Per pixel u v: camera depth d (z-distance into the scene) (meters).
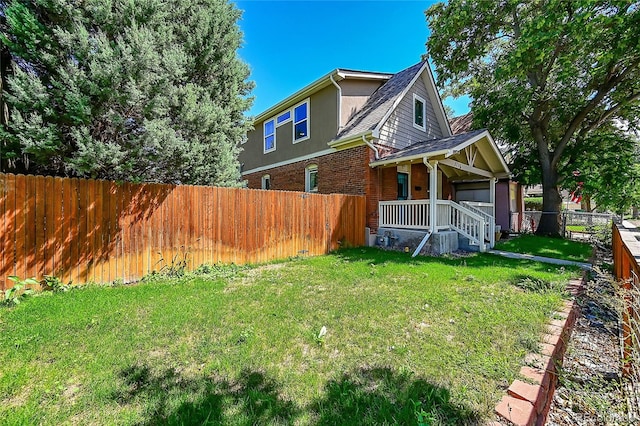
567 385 2.41
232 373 2.48
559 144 12.20
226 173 6.88
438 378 2.39
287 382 2.36
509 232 12.98
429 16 12.50
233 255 6.95
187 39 6.32
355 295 4.49
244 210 7.14
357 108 11.45
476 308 3.89
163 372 2.49
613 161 11.73
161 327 3.33
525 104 11.48
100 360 2.65
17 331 3.19
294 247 8.02
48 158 4.83
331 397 2.18
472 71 14.70
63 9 4.44
